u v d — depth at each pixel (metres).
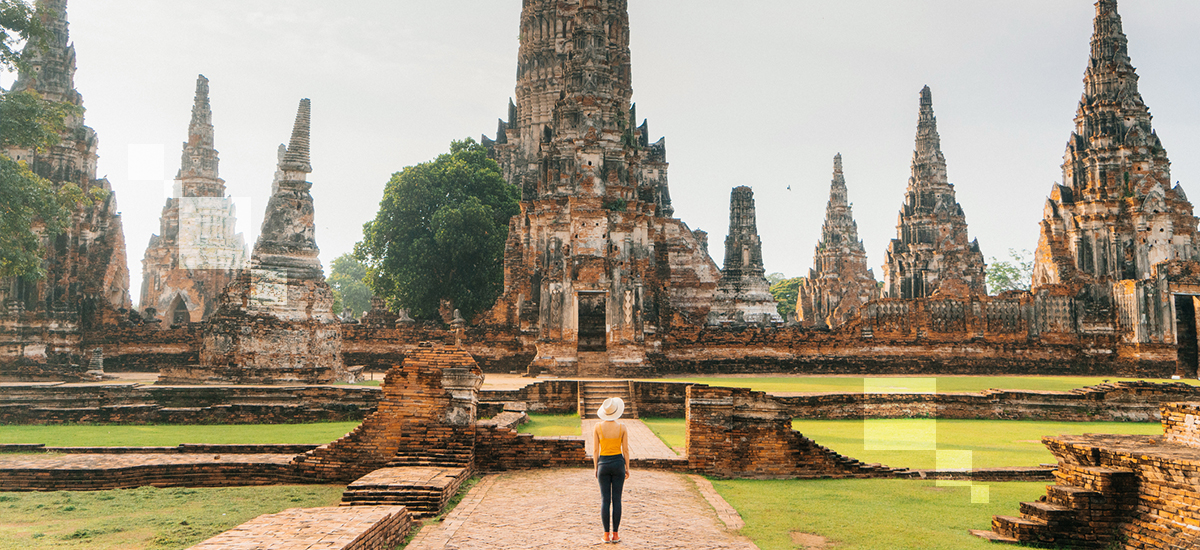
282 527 12.02
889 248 73.69
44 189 35.81
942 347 49.56
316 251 38.94
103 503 17.00
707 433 20.02
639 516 14.70
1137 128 52.22
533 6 81.38
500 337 48.16
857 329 49.53
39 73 43.69
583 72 45.34
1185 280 47.81
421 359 19.81
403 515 13.83
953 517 15.35
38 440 25.00
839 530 14.21
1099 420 32.56
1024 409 33.09
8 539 14.01
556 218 43.38
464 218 56.88
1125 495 13.53
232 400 31.83
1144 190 51.50
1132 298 48.50
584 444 20.45
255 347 36.44
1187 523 12.35
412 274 57.62
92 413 29.66
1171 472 12.80
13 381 39.72
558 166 44.72
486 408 31.52
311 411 30.86
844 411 32.22
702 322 55.50
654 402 34.12
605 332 44.03
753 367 48.31
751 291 56.56
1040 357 49.56
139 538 14.10
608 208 43.44
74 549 13.38
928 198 71.50
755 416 20.00
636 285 42.28
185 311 65.81
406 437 19.44
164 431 27.69
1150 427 31.00
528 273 47.44
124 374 44.66
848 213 90.62
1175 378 46.56
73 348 43.56
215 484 19.42
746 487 18.36
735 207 57.88
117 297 49.72
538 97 79.50
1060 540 13.38
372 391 32.31
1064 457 15.01
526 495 16.77
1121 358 48.72
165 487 19.00
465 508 15.51
